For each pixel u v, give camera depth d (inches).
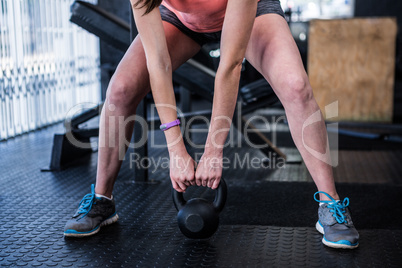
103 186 71.3
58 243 66.2
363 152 128.1
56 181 102.2
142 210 81.4
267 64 62.7
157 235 69.2
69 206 83.7
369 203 84.5
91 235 68.9
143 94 69.2
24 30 156.5
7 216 78.0
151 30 57.9
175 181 61.7
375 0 304.5
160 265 59.0
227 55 56.0
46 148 137.3
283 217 77.1
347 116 180.4
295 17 262.7
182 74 106.2
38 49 165.0
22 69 155.3
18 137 153.7
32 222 75.1
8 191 93.7
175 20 70.4
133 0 56.5
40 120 167.9
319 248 63.4
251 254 61.9
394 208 81.5
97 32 104.0
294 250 62.9
